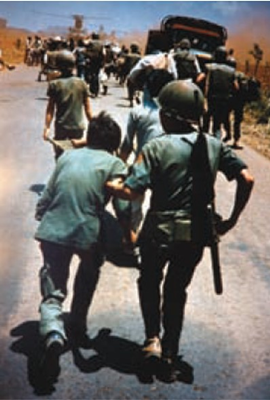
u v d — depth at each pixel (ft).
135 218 17.83
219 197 28.17
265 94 72.95
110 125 13.16
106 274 17.56
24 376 12.41
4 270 17.40
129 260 18.60
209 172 11.86
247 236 23.02
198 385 12.80
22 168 29.19
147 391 12.39
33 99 57.47
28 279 16.98
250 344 14.74
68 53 22.48
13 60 147.02
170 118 12.05
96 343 13.94
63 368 12.83
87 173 12.59
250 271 19.49
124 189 11.93
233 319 15.96
